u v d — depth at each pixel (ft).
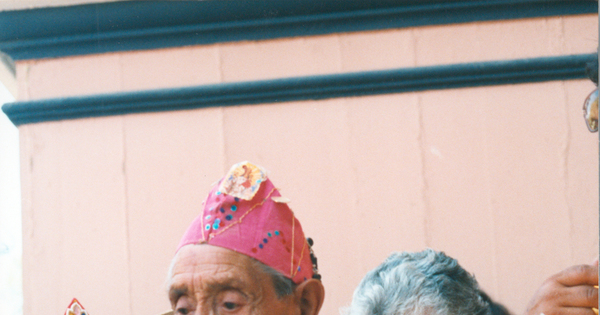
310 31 6.93
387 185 6.72
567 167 6.59
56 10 7.05
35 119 7.13
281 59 6.98
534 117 6.66
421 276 4.33
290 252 4.06
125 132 7.06
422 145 6.73
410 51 6.86
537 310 4.15
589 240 6.49
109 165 7.04
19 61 7.24
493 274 6.51
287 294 3.98
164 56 7.13
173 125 7.02
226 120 6.96
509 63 6.68
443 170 6.68
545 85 6.69
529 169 6.62
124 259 6.89
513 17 6.76
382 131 6.78
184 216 6.90
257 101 6.93
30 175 7.09
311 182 6.78
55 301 6.89
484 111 6.72
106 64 7.18
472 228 6.59
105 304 6.84
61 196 7.03
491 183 6.63
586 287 4.10
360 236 6.66
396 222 6.66
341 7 6.85
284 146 6.86
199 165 6.95
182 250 3.97
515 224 6.56
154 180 6.97
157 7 6.96
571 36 6.72
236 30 7.02
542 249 6.52
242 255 3.86
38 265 6.95
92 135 7.08
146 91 7.01
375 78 6.77
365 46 6.90
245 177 4.10
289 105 6.91
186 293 3.87
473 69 6.70
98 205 6.99
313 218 6.72
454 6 6.75
